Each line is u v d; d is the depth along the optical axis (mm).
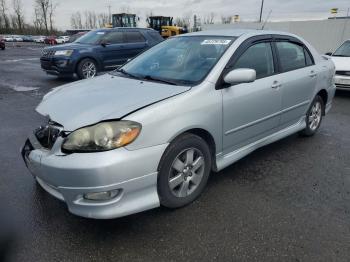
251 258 2309
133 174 2387
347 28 19188
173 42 3910
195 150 2885
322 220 2744
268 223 2699
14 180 3418
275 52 3848
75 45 10266
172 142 2678
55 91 3305
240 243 2459
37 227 2639
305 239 2504
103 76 3717
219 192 3191
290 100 4035
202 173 3014
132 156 2359
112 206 2381
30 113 6270
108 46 10477
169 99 2668
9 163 3852
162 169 2631
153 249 2398
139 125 2404
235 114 3195
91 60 10211
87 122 2389
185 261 2283
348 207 2947
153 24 29875
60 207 2920
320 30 20438
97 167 2240
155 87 2965
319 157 4090
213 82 2992
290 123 4258
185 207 2928
